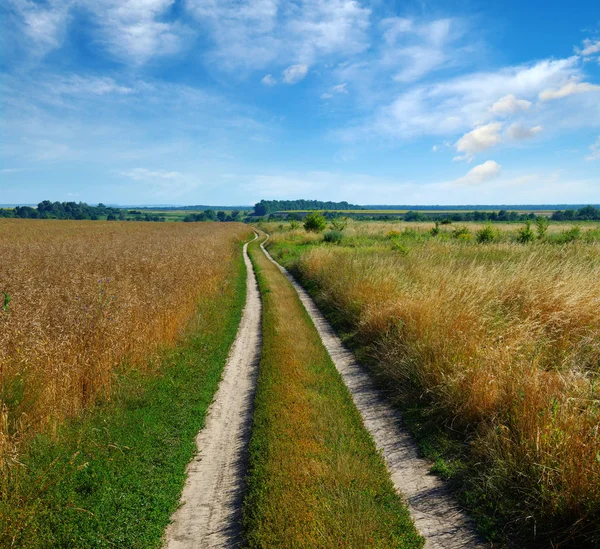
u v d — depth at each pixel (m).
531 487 3.67
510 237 27.19
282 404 5.93
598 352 5.68
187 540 3.62
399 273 11.09
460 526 3.65
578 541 3.29
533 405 4.22
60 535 3.45
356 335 9.30
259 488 4.12
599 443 3.50
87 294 7.91
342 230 41.09
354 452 4.73
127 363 6.66
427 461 4.68
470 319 6.71
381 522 3.61
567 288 7.30
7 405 4.66
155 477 4.38
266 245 37.81
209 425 5.71
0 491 3.65
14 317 6.10
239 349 9.00
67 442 4.58
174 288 10.27
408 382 6.46
